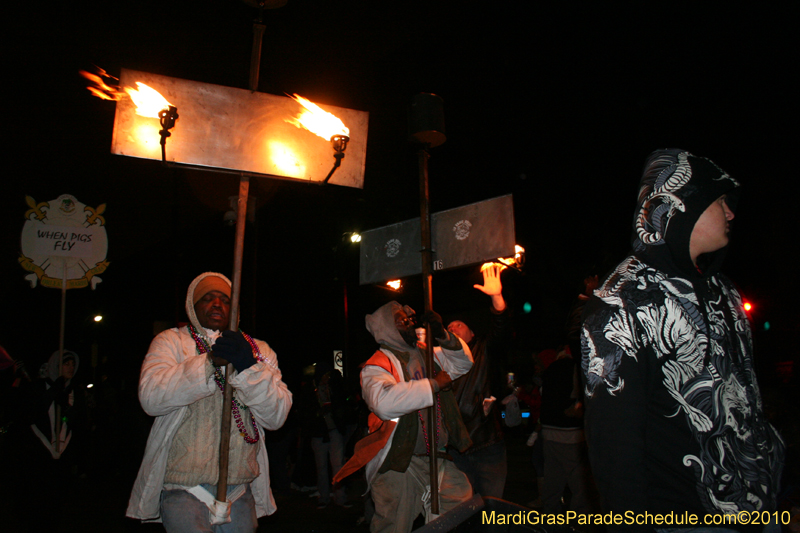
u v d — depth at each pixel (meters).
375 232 3.95
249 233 10.05
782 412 4.09
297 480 8.73
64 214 5.98
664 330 1.57
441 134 3.54
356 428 7.81
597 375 1.58
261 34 2.72
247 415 2.87
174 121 2.33
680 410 1.57
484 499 1.74
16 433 5.12
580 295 3.84
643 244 1.69
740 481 1.54
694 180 1.65
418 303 20.84
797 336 12.01
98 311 25.36
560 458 5.05
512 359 19.19
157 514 2.65
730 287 1.82
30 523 5.05
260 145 2.64
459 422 3.65
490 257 3.47
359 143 2.85
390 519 3.43
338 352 20.12
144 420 5.28
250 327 9.77
